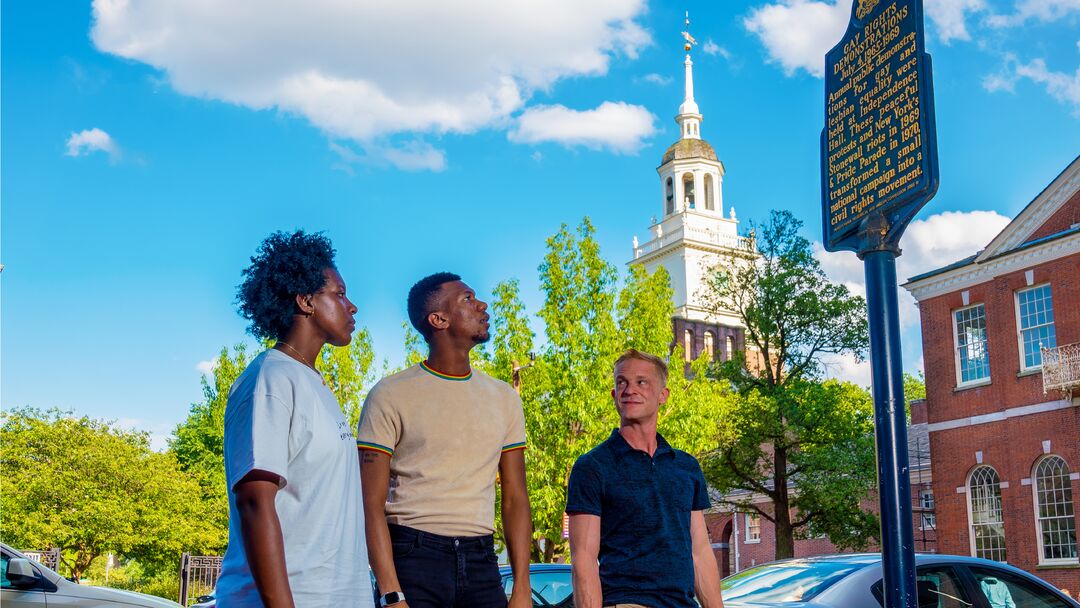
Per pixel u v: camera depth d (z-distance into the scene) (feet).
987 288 90.99
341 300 10.68
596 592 13.67
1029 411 85.97
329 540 9.46
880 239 21.67
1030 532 84.38
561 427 79.41
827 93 24.36
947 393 93.50
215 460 191.72
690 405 84.43
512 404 14.15
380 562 12.34
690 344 216.95
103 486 116.06
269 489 9.04
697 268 233.76
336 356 95.55
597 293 83.87
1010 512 86.22
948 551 91.09
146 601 27.73
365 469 12.90
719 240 240.32
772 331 110.83
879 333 20.99
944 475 92.58
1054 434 83.66
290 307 10.36
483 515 13.25
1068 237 83.41
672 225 245.04
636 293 85.46
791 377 110.52
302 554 9.28
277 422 9.27
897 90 21.62
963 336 93.45
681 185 249.14
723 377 110.01
